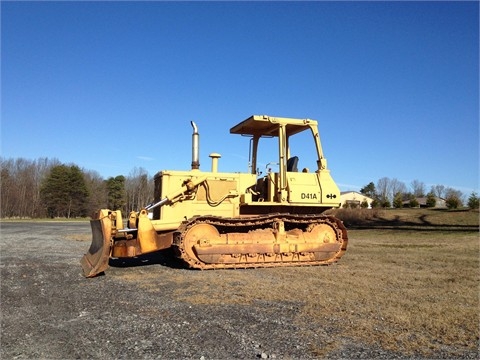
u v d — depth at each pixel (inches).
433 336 193.3
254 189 454.3
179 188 430.0
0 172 2640.3
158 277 348.8
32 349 173.8
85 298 267.6
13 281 329.7
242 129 474.6
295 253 421.1
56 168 2630.4
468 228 983.0
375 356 168.9
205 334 193.3
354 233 960.3
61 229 1199.6
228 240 405.1
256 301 257.1
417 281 328.5
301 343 182.2
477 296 274.4
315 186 441.7
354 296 270.8
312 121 450.9
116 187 2758.4
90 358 164.4
